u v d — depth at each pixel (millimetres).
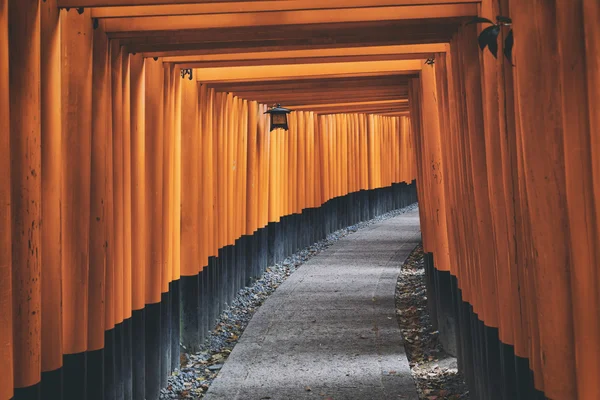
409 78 7938
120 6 3930
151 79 5840
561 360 2768
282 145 12359
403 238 15016
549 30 2678
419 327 7789
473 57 4434
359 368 6176
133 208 5379
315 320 8062
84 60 4105
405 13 4492
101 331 4383
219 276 8508
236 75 7188
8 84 2969
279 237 12156
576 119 2441
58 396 3689
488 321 4355
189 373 6566
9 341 2977
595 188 2348
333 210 15789
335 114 15867
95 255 4355
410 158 21938
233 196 9414
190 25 4609
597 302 2443
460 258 5320
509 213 3576
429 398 5484
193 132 7121
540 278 2846
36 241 3332
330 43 5234
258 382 5848
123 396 4980
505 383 3887
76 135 4066
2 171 2926
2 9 2891
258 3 4098
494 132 3930
